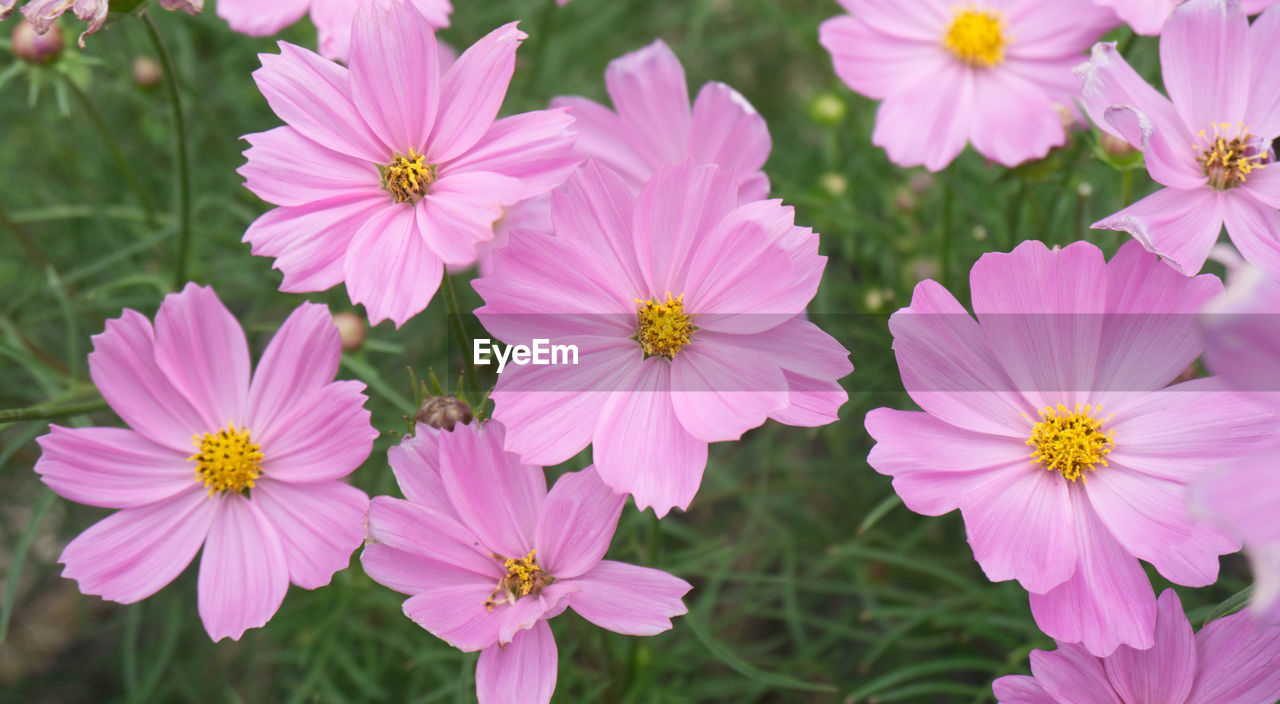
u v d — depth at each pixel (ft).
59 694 2.52
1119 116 1.56
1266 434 1.53
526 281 1.56
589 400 1.55
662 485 1.52
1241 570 2.12
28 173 2.62
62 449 1.60
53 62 1.92
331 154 1.60
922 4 1.88
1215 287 1.55
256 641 2.29
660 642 2.11
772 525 2.20
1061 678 1.51
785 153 2.62
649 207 1.56
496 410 1.54
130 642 2.13
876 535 2.19
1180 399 1.56
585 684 1.93
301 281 1.57
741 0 2.76
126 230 2.42
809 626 2.43
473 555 1.55
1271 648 1.51
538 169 1.57
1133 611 1.51
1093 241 1.87
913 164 1.84
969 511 1.53
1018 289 1.55
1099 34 1.83
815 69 2.89
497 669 1.52
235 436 1.60
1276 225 1.60
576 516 1.54
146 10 1.73
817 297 2.22
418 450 1.55
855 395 2.20
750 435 2.50
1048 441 1.55
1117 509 1.54
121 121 2.49
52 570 2.33
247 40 2.42
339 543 1.58
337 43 1.76
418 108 1.59
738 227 1.55
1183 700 1.51
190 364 1.62
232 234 2.42
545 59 2.61
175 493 1.62
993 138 1.82
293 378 1.61
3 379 2.34
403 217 1.58
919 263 2.16
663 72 1.75
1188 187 1.59
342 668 2.24
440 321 2.32
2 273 2.46
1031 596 1.52
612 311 1.57
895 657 2.25
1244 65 1.62
